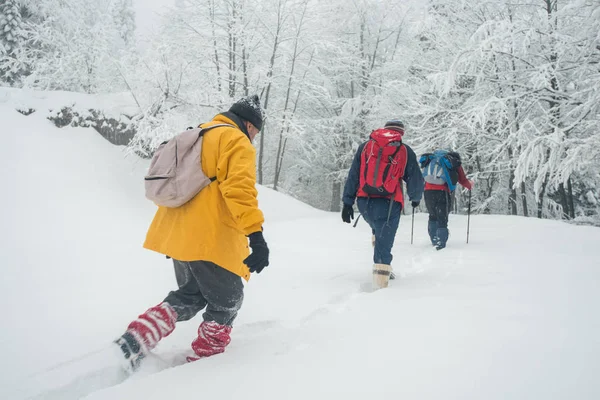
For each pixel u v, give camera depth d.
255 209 2.03
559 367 1.69
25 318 2.84
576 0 10.30
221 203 2.14
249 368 1.85
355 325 2.43
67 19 17.77
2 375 1.95
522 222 9.25
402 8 19.11
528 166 10.42
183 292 2.31
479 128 14.33
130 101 10.95
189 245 2.08
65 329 2.63
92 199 7.81
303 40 17.48
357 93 20.75
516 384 1.56
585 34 10.89
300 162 21.03
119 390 1.69
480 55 11.60
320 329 2.40
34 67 13.39
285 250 6.09
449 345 1.97
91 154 9.16
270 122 17.12
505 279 3.68
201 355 2.16
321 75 18.73
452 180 6.18
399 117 16.02
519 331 2.15
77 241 5.93
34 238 5.79
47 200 7.18
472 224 9.19
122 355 2.03
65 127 9.56
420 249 6.23
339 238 7.57
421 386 1.57
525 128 11.50
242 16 16.17
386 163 3.92
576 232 7.61
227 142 2.13
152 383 1.74
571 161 9.38
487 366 1.72
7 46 18.14
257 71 15.91
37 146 8.57
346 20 19.34
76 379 1.89
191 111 11.29
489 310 2.59
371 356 1.89
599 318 2.37
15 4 18.81
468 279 3.78
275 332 2.47
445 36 15.42
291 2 16.55
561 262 4.51
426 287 3.54
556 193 17.91
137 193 8.90
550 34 11.80
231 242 2.16
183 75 11.32
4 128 8.63
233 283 2.20
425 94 15.04
